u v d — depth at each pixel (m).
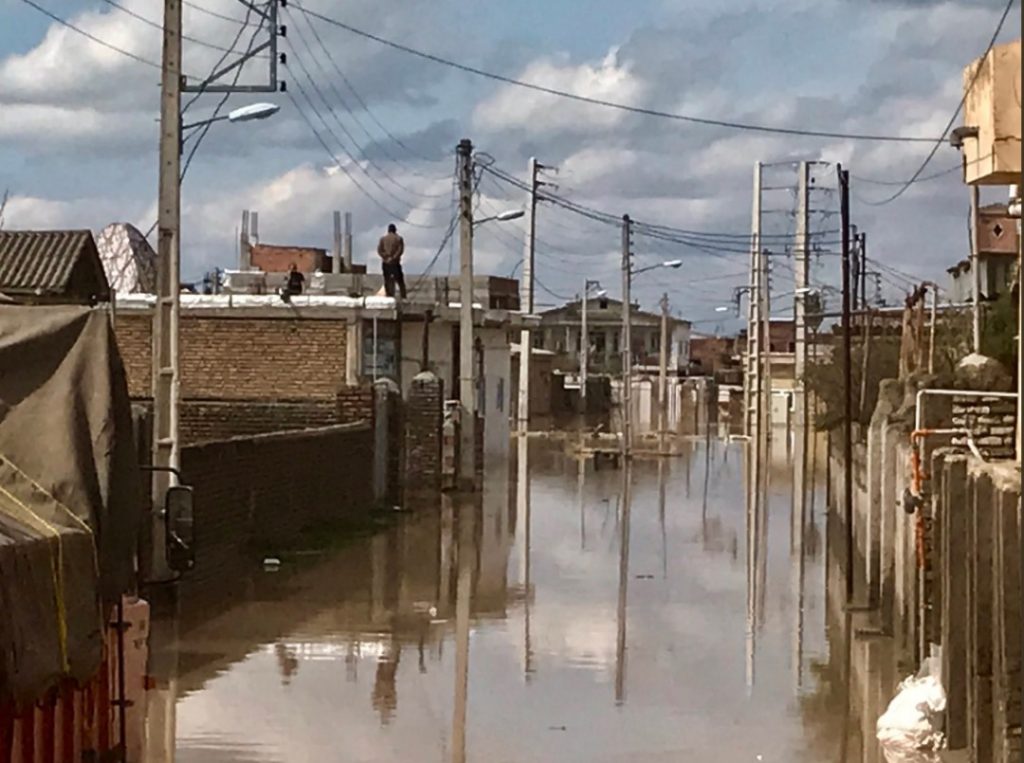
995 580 11.66
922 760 13.60
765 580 26.11
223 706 15.63
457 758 13.64
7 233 29.23
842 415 36.78
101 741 9.45
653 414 94.75
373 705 15.81
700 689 16.89
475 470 43.22
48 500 8.62
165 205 20.67
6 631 7.37
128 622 10.24
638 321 127.00
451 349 48.41
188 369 41.31
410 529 33.19
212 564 24.12
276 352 41.19
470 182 41.09
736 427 95.31
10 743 7.73
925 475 17.45
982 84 14.30
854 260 69.00
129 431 9.45
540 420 87.88
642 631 20.73
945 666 13.75
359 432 34.75
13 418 8.96
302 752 13.74
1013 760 10.95
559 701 16.17
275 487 28.30
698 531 34.09
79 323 9.41
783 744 14.40
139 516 9.66
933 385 22.00
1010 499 11.12
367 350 41.47
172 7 20.67
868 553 23.28
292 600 22.83
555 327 122.56
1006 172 13.98
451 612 22.08
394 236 43.50
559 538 32.09
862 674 17.77
